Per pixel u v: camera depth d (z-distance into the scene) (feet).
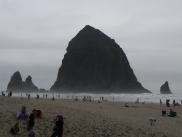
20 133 87.51
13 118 101.14
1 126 91.25
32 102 155.63
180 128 142.20
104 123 115.24
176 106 292.61
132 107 249.55
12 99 160.56
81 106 192.34
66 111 131.13
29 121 86.63
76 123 107.55
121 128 112.37
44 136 88.38
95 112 150.41
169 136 116.37
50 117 110.42
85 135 96.27
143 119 157.58
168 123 155.12
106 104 266.57
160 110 232.94
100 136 97.91
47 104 153.28
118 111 191.31
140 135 108.17
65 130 97.55
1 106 124.26
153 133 115.65
